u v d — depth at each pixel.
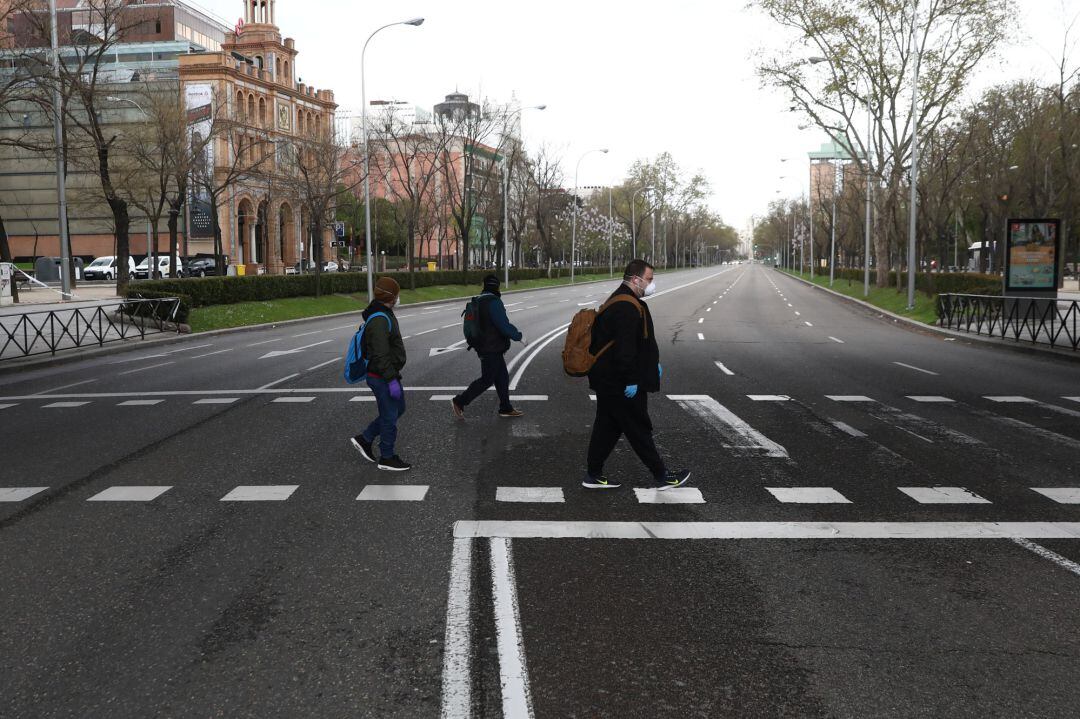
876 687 3.54
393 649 3.90
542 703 3.41
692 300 45.41
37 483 7.16
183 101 43.34
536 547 5.37
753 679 3.61
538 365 15.62
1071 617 4.25
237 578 4.84
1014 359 17.00
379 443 8.16
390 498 6.57
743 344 20.19
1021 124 41.84
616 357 6.34
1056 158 42.62
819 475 7.27
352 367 7.44
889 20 37.81
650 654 3.85
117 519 6.06
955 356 17.58
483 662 3.77
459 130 55.88
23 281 42.16
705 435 9.06
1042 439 8.83
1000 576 4.84
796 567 5.00
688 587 4.67
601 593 4.58
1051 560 5.11
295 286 35.88
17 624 4.22
